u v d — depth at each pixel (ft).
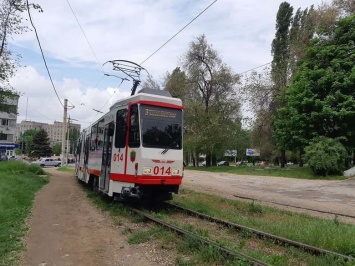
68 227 34.22
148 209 42.80
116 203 45.21
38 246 27.27
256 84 141.18
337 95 99.76
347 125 99.71
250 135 162.61
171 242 27.66
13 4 83.25
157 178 41.11
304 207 52.08
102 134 52.37
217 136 164.25
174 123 43.11
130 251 26.30
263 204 53.93
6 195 43.88
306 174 101.40
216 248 23.77
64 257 24.91
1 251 24.89
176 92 168.86
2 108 100.53
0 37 86.63
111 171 45.34
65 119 153.58
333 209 51.13
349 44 105.60
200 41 165.07
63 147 153.28
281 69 138.41
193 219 38.40
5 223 32.17
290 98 109.91
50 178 92.43
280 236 29.99
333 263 22.16
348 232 29.53
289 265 22.65
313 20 126.11
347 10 117.29
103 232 32.35
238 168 141.79
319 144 97.40
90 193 57.41
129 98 44.06
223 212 42.80
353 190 72.38
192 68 166.71
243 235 30.73
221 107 167.02
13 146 246.68
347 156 97.76
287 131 112.37
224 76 164.45
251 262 21.25
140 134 40.96
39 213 40.29
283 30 162.30
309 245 26.40
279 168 132.26
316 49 109.91
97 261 24.17
